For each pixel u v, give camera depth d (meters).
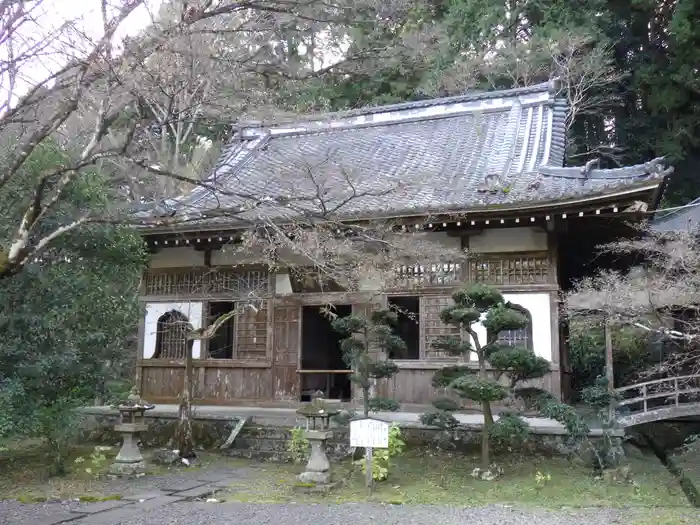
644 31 27.89
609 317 10.52
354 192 7.04
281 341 13.70
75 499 8.13
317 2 5.36
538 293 11.99
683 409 10.44
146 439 12.59
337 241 7.97
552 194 11.23
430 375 12.40
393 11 5.67
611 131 28.67
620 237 12.64
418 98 23.33
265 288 14.00
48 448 11.81
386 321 10.23
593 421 11.13
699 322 10.05
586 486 8.79
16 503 7.93
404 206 12.20
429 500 8.16
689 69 24.47
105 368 10.15
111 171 10.54
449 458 10.41
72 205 9.14
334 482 8.88
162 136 9.09
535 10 25.50
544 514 7.33
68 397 9.60
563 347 13.31
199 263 14.50
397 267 12.29
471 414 11.97
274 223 6.65
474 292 9.43
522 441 10.43
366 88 18.56
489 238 12.47
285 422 11.86
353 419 9.38
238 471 10.06
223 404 13.86
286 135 19.47
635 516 7.19
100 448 11.16
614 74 26.20
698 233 12.27
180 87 5.75
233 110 6.38
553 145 15.88
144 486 8.97
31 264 8.75
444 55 22.30
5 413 8.34
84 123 6.71
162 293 14.77
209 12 5.18
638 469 9.80
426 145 17.03
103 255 10.02
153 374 14.50
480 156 15.56
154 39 5.20
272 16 5.59
